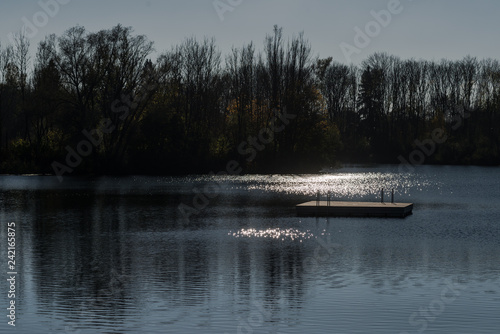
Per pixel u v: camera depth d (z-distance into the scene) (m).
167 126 82.81
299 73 83.94
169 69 82.00
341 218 37.09
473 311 16.12
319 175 84.75
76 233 30.75
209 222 35.12
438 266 21.97
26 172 81.56
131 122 83.69
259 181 73.44
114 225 33.84
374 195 56.00
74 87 79.12
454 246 26.50
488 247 26.22
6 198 51.06
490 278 19.95
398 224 34.16
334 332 14.49
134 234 30.36
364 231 31.30
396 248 25.95
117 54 79.12
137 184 67.88
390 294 17.89
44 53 79.00
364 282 19.42
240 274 20.67
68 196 53.03
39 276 20.38
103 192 57.31
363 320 15.39
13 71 84.75
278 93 84.31
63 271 21.22
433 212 41.03
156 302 17.06
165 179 76.06
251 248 26.06
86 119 77.31
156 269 21.52
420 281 19.56
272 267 21.83
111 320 15.41
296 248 26.02
